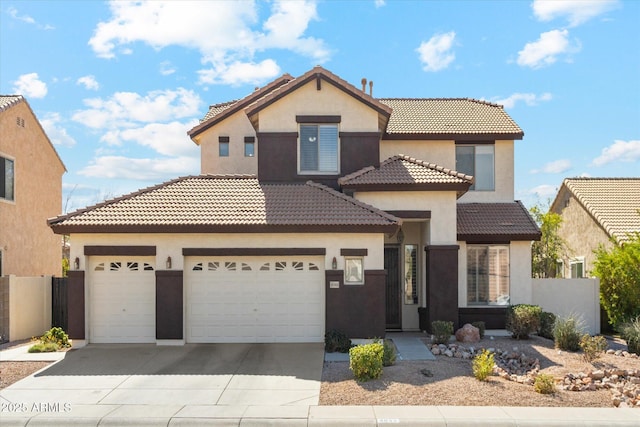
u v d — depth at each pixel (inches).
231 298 609.3
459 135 799.7
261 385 453.7
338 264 600.7
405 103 937.5
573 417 380.8
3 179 836.6
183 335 596.7
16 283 684.7
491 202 808.3
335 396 423.8
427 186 661.3
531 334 676.7
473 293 731.4
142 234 601.3
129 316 608.1
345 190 678.5
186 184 681.6
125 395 431.2
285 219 600.4
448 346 592.4
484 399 418.0
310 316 609.6
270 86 874.8
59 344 609.0
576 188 999.0
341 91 712.4
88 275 605.9
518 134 800.3
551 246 1011.9
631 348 584.4
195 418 378.6
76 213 608.4
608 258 757.3
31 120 930.1
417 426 365.7
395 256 749.9
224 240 604.1
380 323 596.1
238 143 887.7
